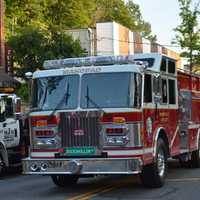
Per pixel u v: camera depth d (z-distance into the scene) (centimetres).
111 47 6606
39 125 1442
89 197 1376
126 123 1376
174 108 1698
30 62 4062
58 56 4053
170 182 1630
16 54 4081
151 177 1491
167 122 1619
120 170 1360
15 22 5719
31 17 5962
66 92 1441
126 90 1397
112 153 1380
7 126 2014
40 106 1454
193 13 4519
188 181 1648
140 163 1368
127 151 1370
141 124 1398
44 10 6512
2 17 4122
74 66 1479
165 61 1617
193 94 1953
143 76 1422
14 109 2034
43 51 4056
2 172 2081
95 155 1391
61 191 1506
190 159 1966
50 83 1464
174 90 1711
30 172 1431
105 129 1386
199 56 4522
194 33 4531
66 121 1417
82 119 1405
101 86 1416
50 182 1745
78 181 1717
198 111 2027
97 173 1370
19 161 2094
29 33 4088
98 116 1391
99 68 1426
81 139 1403
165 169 1574
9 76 3847
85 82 1430
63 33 4178
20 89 3725
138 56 1561
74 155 1409
